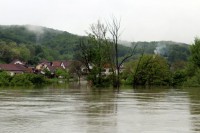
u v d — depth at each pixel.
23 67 170.75
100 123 24.70
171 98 51.22
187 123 24.91
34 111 32.34
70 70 153.50
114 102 43.22
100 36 97.25
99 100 46.34
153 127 23.05
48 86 100.50
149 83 112.69
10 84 102.06
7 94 58.44
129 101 44.88
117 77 96.25
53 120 26.09
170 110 34.00
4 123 24.48
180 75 115.00
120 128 22.58
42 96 53.72
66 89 81.62
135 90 80.44
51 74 157.38
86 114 30.19
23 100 45.22
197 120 26.53
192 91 76.00
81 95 57.50
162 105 39.41
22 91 69.50
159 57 116.06
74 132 21.06
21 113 30.69
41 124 24.03
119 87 97.44
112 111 32.84
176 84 114.69
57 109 34.22
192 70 117.94
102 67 97.88
